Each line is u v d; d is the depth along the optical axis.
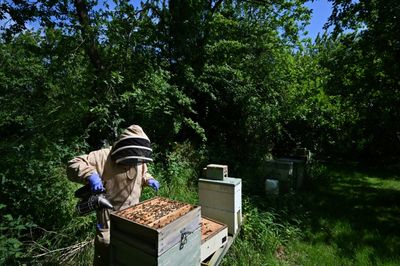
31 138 3.75
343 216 4.95
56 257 2.67
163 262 1.56
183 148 6.29
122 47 5.91
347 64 6.99
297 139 9.19
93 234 3.01
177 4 7.07
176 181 4.83
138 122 5.66
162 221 1.70
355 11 6.33
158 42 7.08
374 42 6.04
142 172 2.40
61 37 5.88
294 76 8.15
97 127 5.08
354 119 8.59
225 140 7.86
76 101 5.13
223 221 3.00
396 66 6.00
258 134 7.89
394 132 10.01
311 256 3.56
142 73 5.61
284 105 7.93
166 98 5.43
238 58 7.93
